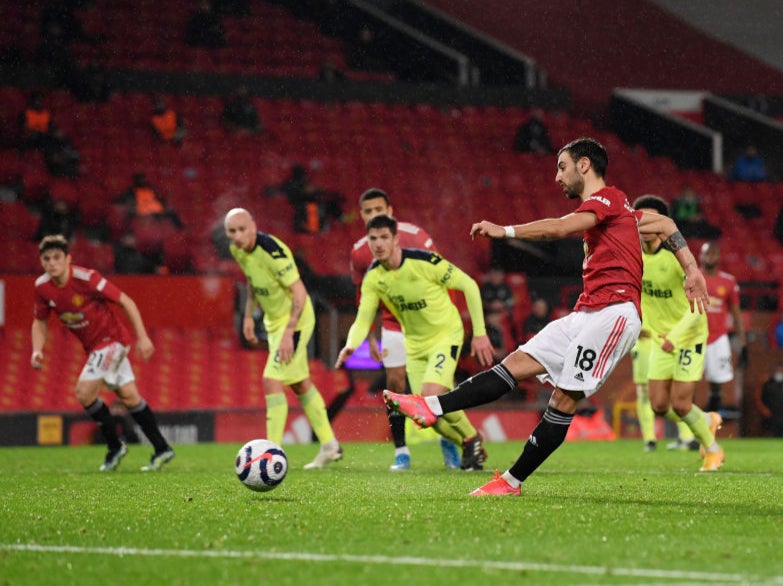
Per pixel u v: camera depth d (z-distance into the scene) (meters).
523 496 24.67
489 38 103.81
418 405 23.08
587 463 42.28
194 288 68.56
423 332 35.84
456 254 84.25
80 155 84.06
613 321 22.88
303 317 38.56
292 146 90.56
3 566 15.95
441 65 102.50
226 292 69.12
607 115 103.56
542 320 69.38
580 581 14.20
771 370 69.81
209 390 69.06
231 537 18.28
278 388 38.34
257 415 63.16
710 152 99.62
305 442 62.38
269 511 21.92
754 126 103.81
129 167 84.12
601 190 23.09
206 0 100.06
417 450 52.00
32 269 73.06
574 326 23.22
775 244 91.19
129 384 38.00
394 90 97.38
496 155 94.44
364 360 67.62
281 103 94.56
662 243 38.03
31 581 14.91
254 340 39.47
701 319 36.97
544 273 80.62
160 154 86.19
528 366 23.34
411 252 35.09
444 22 104.25
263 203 84.25
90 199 80.00
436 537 17.94
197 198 83.44
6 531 19.45
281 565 15.59
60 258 36.81
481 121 98.00
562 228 22.20
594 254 23.28
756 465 40.62
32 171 80.56
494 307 68.19
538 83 103.50
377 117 95.50
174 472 36.78
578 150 23.45
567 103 101.06
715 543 17.33
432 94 98.12
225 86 93.50
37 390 66.94
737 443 61.41
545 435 24.09
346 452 49.19
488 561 15.73
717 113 104.44
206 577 14.88
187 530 19.27
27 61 89.69
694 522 19.94
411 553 16.45
